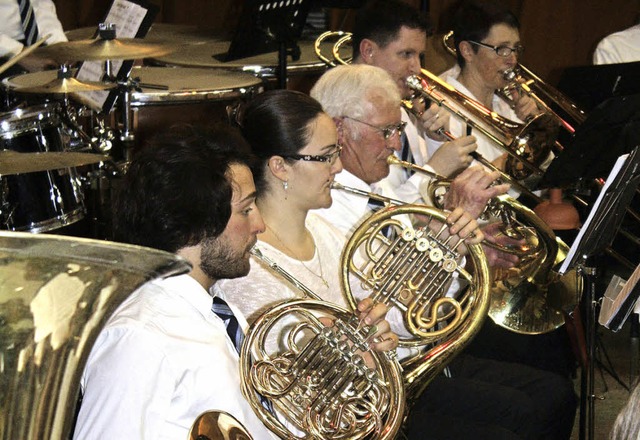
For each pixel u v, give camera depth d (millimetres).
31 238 1664
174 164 3070
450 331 3920
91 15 9383
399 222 3934
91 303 1826
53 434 1942
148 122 6602
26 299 1737
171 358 2953
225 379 3062
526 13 10586
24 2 6750
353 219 4609
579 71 6496
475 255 3949
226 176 3143
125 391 2846
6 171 4254
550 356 5520
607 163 4961
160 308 3045
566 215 5852
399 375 3420
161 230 3070
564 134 6328
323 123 3926
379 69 4672
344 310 3420
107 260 1765
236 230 3174
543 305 4855
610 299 4148
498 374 4949
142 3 6312
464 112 5730
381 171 4660
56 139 5340
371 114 4527
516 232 4879
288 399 3318
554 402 4855
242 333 3330
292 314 3691
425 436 4285
